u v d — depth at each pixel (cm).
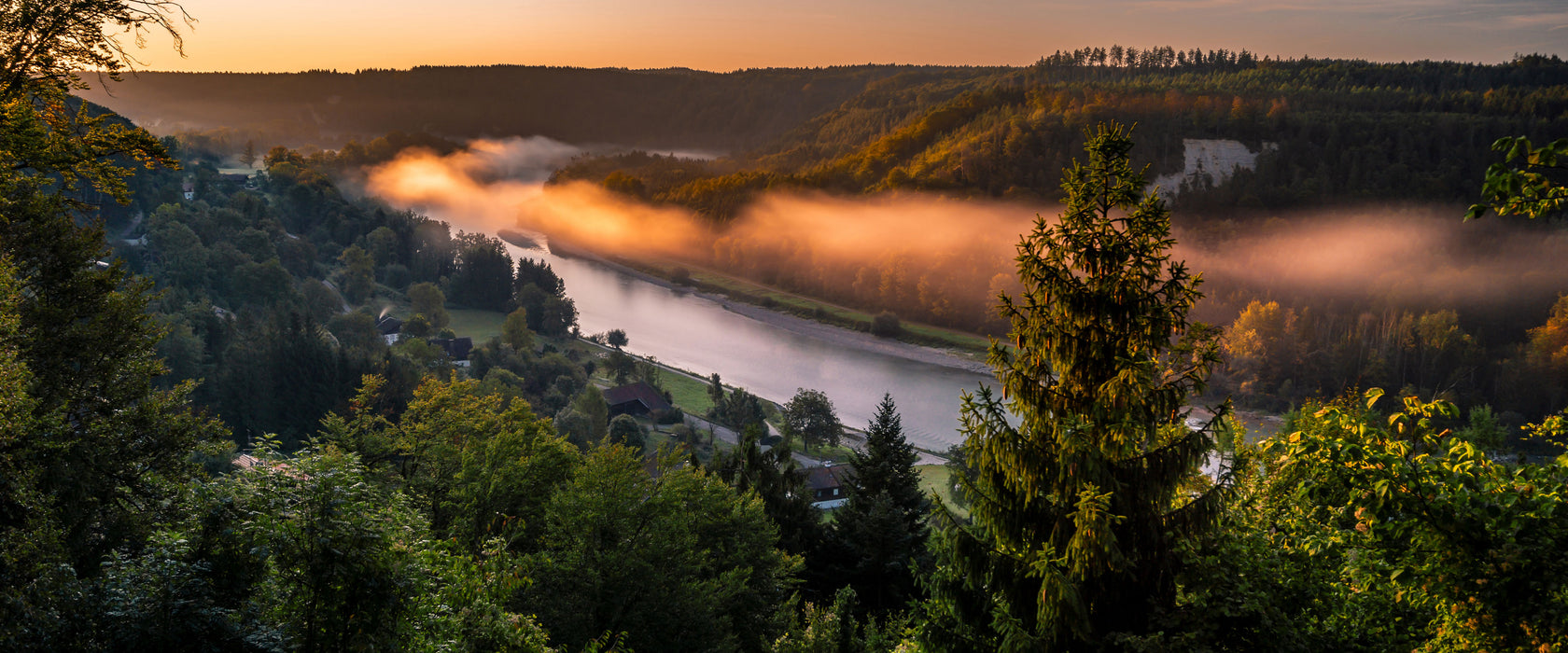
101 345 3066
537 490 4247
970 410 1764
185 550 1636
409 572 1722
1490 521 1255
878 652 3375
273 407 10094
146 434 3080
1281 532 1742
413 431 4794
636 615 3422
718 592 3691
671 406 14475
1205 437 1698
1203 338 1681
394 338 18688
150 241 19762
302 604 1595
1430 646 1412
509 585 2300
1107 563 1614
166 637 1511
